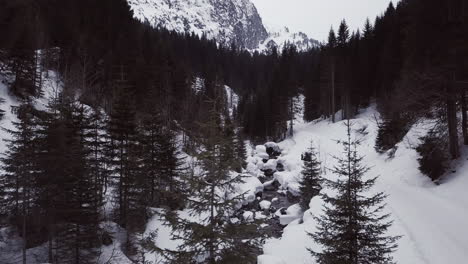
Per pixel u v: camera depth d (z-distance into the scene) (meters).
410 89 19.00
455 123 17.75
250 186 31.25
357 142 7.61
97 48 48.12
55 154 16.42
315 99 60.59
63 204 15.97
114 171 20.86
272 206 29.03
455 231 11.80
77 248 15.91
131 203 21.27
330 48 55.50
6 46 32.44
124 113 21.19
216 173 6.91
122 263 16.77
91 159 20.58
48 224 17.00
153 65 45.72
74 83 35.81
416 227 12.86
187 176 7.08
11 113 27.52
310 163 24.66
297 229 17.09
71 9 56.72
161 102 39.84
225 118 7.24
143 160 22.08
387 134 29.05
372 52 52.75
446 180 16.89
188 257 6.36
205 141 6.96
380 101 41.72
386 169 23.89
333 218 7.52
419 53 19.28
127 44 50.34
